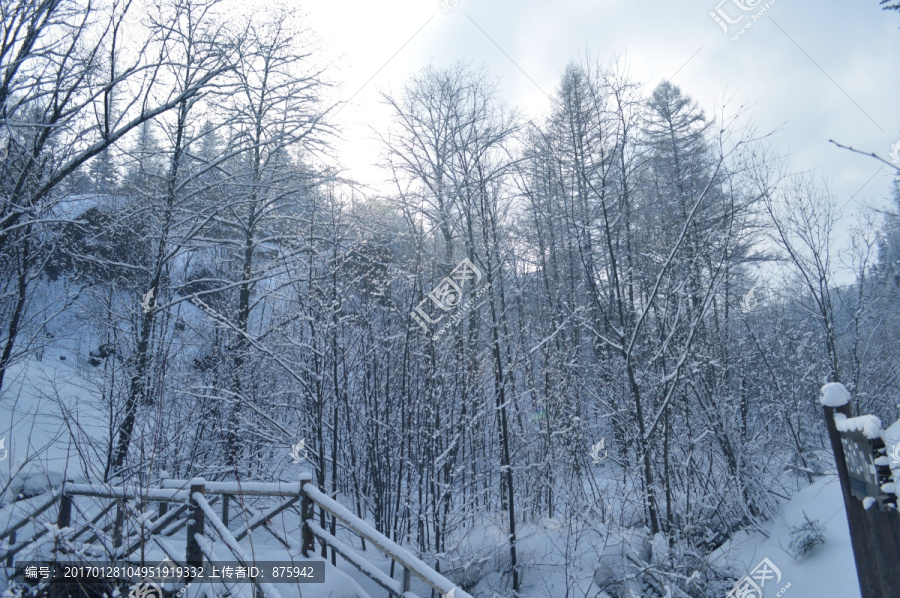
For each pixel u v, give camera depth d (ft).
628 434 31.14
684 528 25.46
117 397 33.63
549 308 40.45
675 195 41.14
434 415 30.14
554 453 32.40
